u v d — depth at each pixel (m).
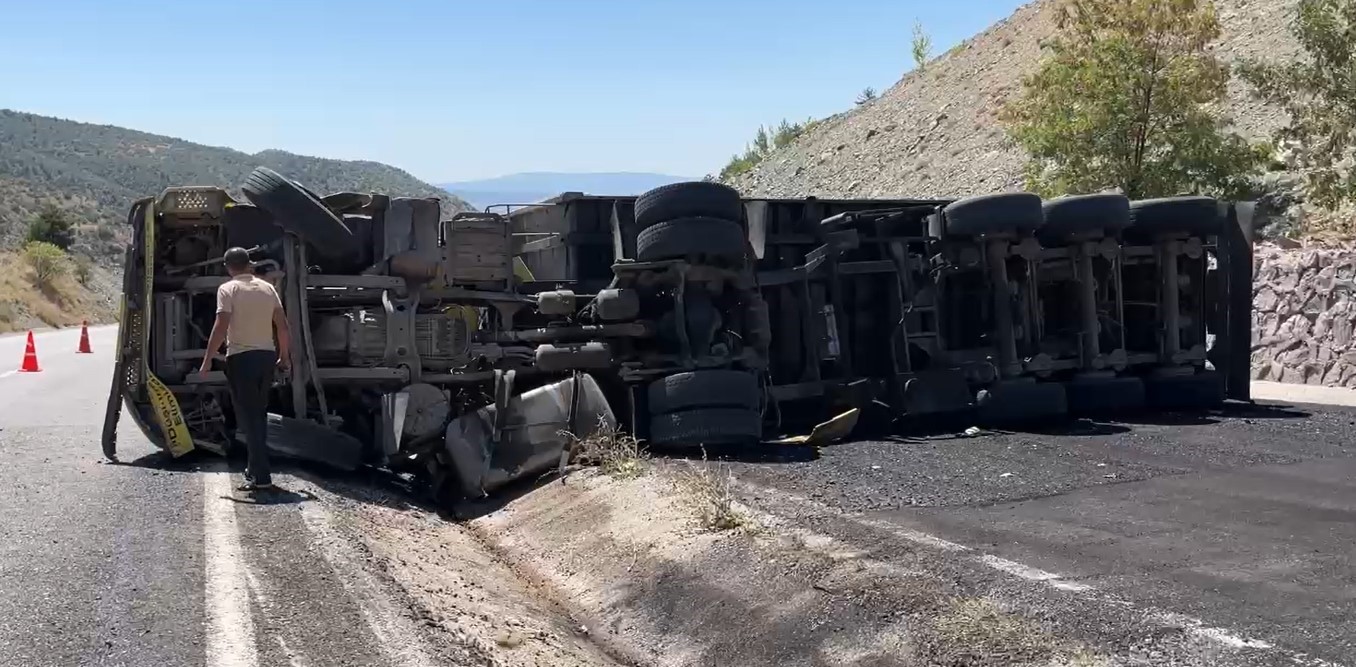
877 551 7.04
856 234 13.02
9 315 51.72
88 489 9.00
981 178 32.75
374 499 9.60
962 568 6.58
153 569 6.51
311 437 10.38
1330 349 17.42
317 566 6.67
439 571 7.28
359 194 11.43
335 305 11.20
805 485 9.33
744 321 12.03
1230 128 26.45
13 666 4.99
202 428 10.71
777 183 47.47
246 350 8.89
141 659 5.10
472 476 10.12
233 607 5.83
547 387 10.46
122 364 10.76
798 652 5.93
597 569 7.77
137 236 10.89
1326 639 5.27
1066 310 14.09
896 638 5.68
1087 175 23.06
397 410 10.41
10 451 11.24
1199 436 11.87
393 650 5.37
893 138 42.66
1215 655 5.11
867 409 13.02
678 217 11.54
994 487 9.19
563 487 9.67
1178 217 13.93
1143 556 6.86
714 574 6.96
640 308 11.99
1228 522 7.79
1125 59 22.30
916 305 13.30
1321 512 8.07
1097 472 9.84
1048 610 5.79
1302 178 21.98
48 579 6.29
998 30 46.03
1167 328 14.08
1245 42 32.03
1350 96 20.02
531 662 5.77
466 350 11.19
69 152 179.88
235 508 8.26
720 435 10.94
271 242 10.98
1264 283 18.83
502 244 11.62
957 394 12.73
